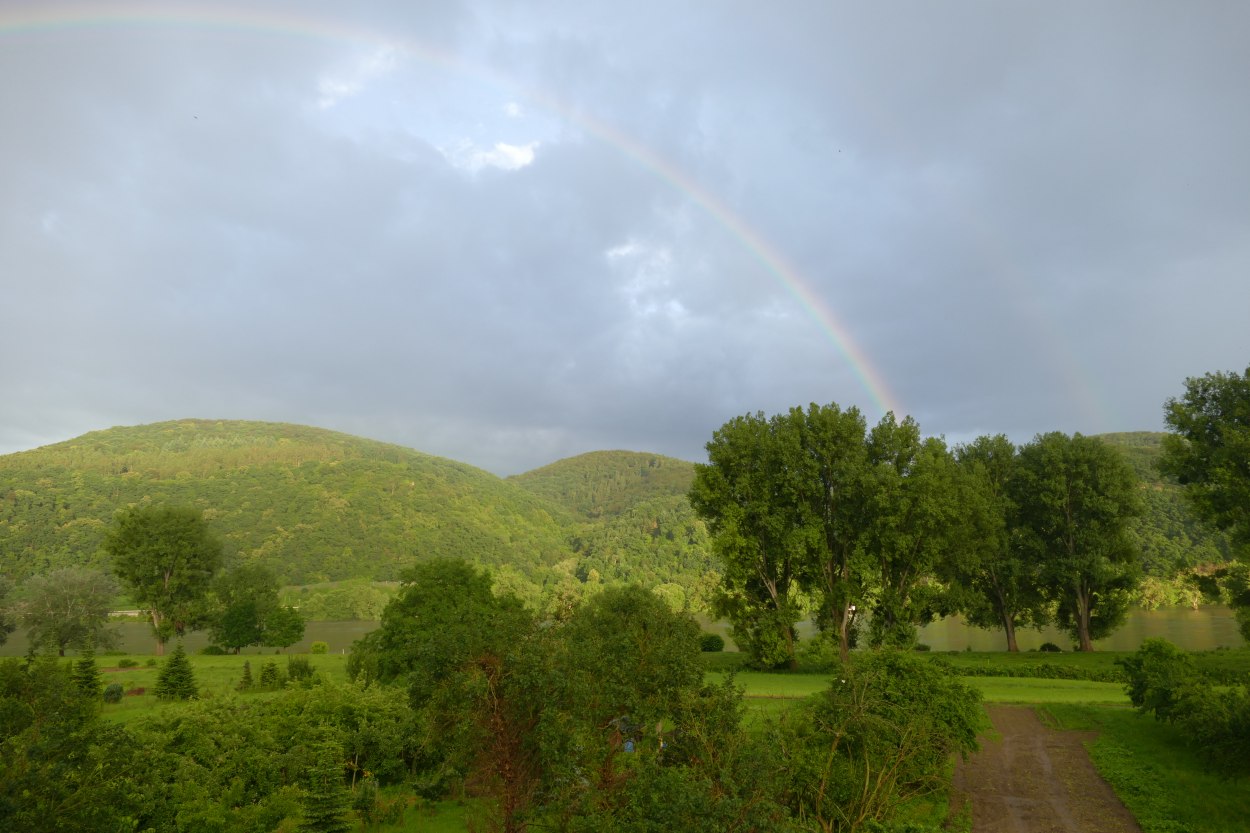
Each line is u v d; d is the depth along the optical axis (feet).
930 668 73.61
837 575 172.86
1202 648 208.33
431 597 127.54
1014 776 79.56
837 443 168.45
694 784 43.16
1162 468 149.79
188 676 138.21
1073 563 182.29
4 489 629.51
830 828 57.31
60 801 38.17
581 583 543.39
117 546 281.54
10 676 42.96
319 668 177.68
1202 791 72.38
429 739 58.85
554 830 48.93
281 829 62.34
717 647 209.26
